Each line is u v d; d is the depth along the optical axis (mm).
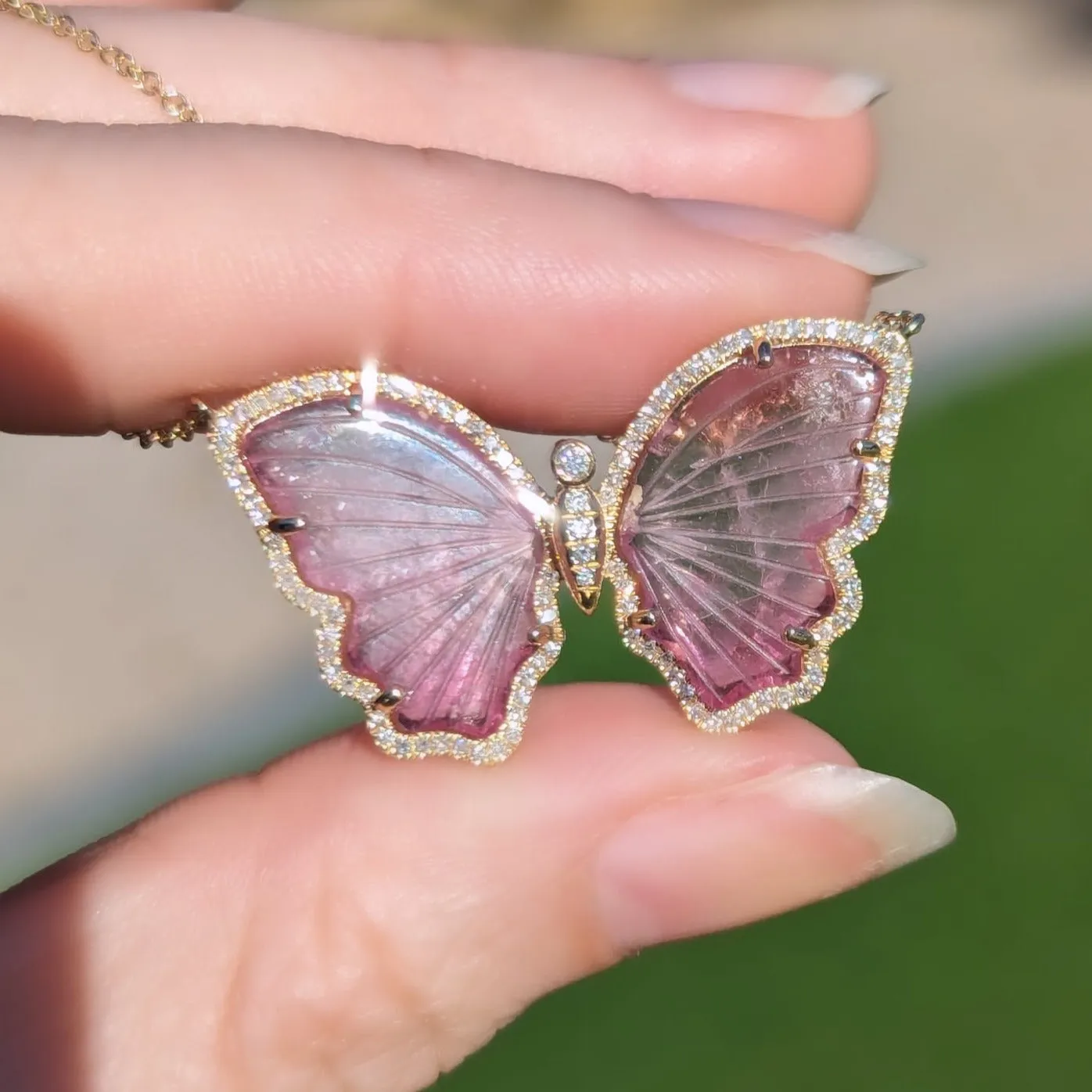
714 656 81
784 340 79
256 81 97
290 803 79
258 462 77
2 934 76
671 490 80
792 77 98
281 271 83
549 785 79
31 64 95
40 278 81
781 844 79
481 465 78
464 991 79
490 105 98
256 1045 76
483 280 85
